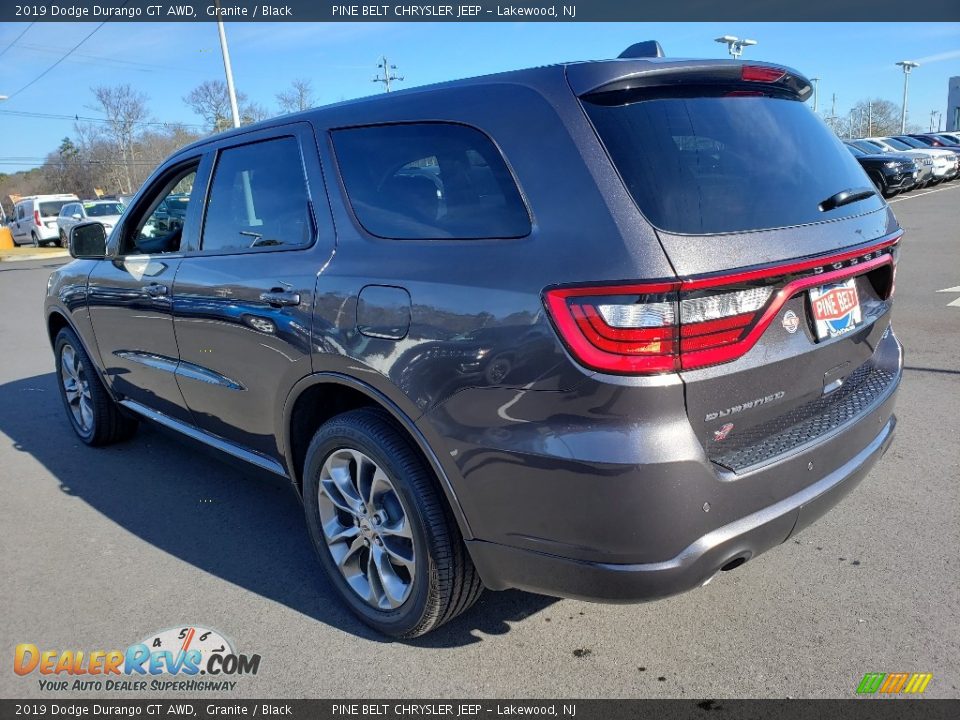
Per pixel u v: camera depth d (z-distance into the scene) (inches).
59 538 145.1
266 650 108.7
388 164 105.3
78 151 2977.4
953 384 206.1
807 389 95.3
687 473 80.4
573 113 87.9
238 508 155.8
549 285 81.9
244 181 129.0
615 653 104.2
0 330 390.6
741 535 85.4
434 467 94.9
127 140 2817.4
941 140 1149.7
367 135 109.0
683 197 83.7
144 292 147.3
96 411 185.3
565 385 81.4
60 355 196.4
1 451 194.5
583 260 80.9
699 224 82.4
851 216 99.6
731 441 87.0
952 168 1035.9
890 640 103.2
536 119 90.0
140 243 165.0
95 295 166.2
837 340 97.0
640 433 79.7
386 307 97.4
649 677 99.1
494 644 107.4
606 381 79.3
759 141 96.2
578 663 102.6
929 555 122.9
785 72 102.9
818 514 95.5
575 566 85.7
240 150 131.6
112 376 171.9
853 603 111.7
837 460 97.0
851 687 95.2
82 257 157.9
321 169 114.3
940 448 163.8
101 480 172.7
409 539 102.8
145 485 169.0
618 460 79.4
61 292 182.2
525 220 87.7
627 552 82.4
